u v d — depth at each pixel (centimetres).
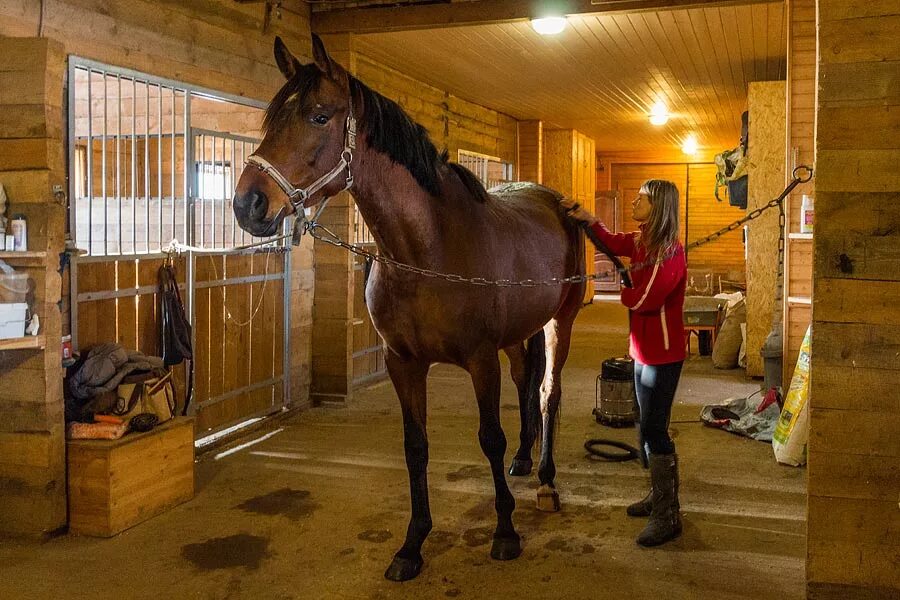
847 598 236
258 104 495
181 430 368
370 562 304
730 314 719
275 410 533
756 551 312
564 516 351
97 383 341
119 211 391
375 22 555
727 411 520
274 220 250
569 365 744
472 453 454
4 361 325
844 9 223
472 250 288
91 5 360
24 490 326
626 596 274
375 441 480
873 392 229
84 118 520
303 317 567
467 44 620
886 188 224
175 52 418
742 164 693
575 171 1258
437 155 290
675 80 798
